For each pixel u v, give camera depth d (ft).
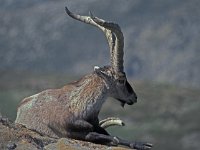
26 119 113.80
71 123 112.98
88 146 101.35
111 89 117.50
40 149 97.71
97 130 116.16
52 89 117.29
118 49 115.96
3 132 98.48
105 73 116.37
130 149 102.17
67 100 114.83
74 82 117.91
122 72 117.08
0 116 106.52
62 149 99.19
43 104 114.83
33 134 102.01
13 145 96.58
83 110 114.01
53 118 112.98
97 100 115.34
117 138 111.65
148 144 111.14
